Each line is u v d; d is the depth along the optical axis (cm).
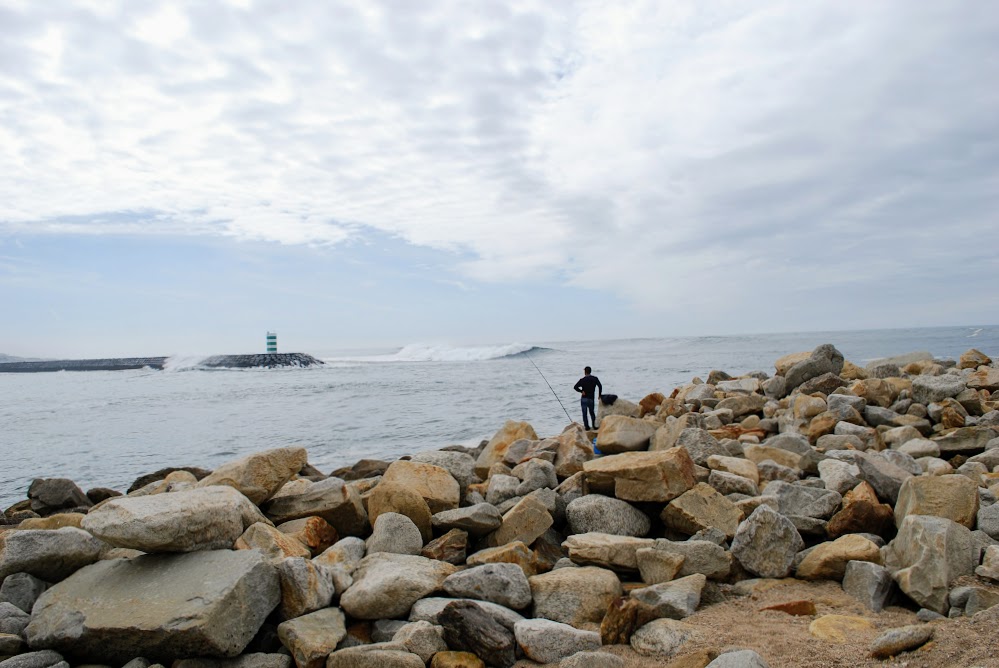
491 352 8338
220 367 7925
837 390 1262
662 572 498
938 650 344
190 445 1912
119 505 459
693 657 366
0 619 436
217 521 485
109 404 3475
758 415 1298
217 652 393
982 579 430
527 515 609
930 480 545
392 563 511
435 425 2039
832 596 468
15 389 5159
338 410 2658
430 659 410
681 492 621
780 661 359
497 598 465
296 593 441
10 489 1418
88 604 425
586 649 408
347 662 394
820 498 608
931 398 1159
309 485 729
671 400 1381
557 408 2345
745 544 519
